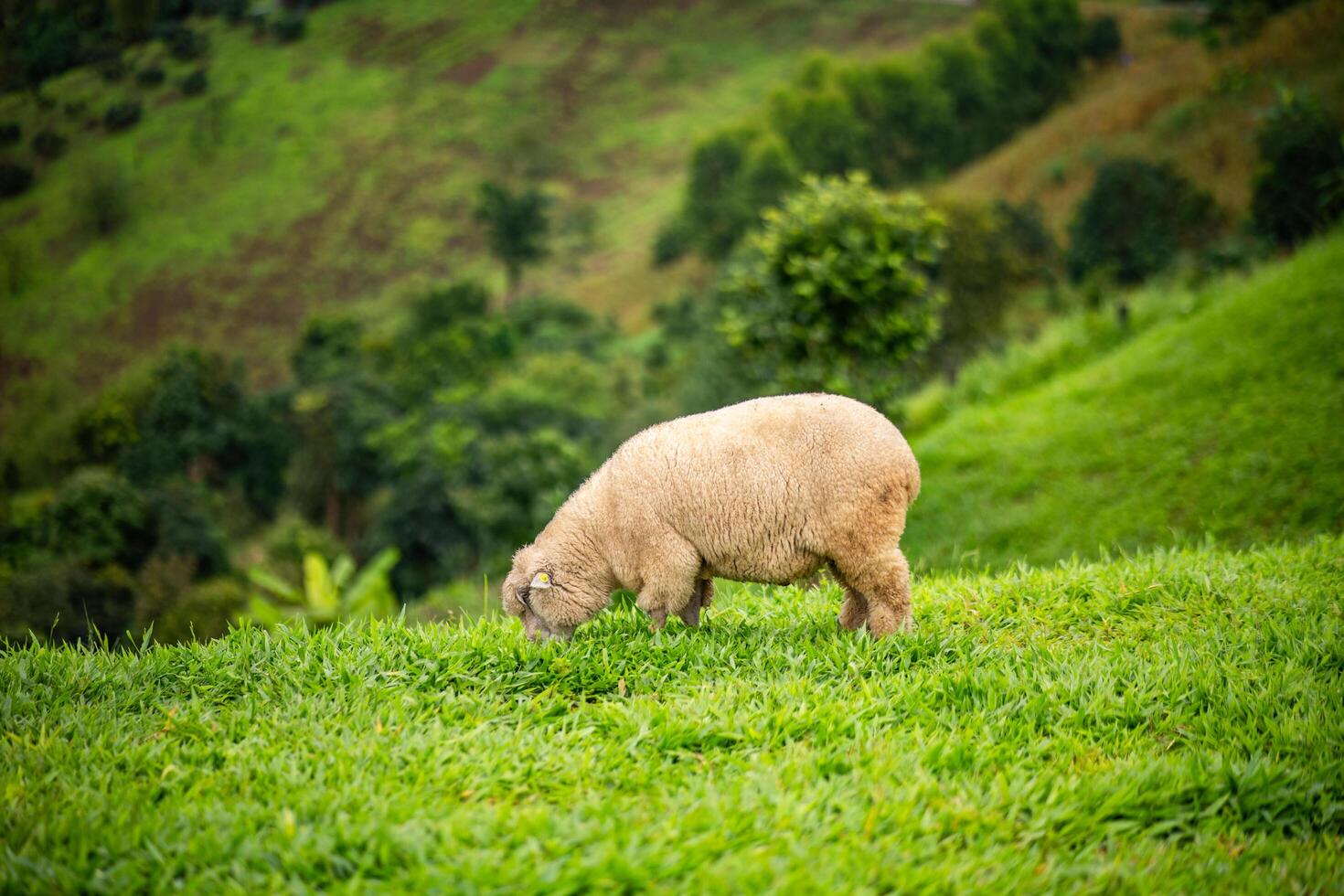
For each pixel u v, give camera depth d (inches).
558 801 152.9
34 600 951.6
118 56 3870.6
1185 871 139.0
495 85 4079.7
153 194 3174.2
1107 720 182.4
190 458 1754.4
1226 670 198.5
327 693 187.8
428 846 136.7
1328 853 145.4
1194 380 535.8
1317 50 1601.9
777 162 2687.0
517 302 2760.8
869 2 4562.0
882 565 204.8
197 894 128.9
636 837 137.8
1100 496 482.6
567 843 137.2
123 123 3501.5
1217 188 1393.9
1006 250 956.0
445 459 1456.7
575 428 1720.0
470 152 3636.8
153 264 2910.9
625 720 173.8
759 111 3289.9
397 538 1443.2
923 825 144.9
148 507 1217.4
